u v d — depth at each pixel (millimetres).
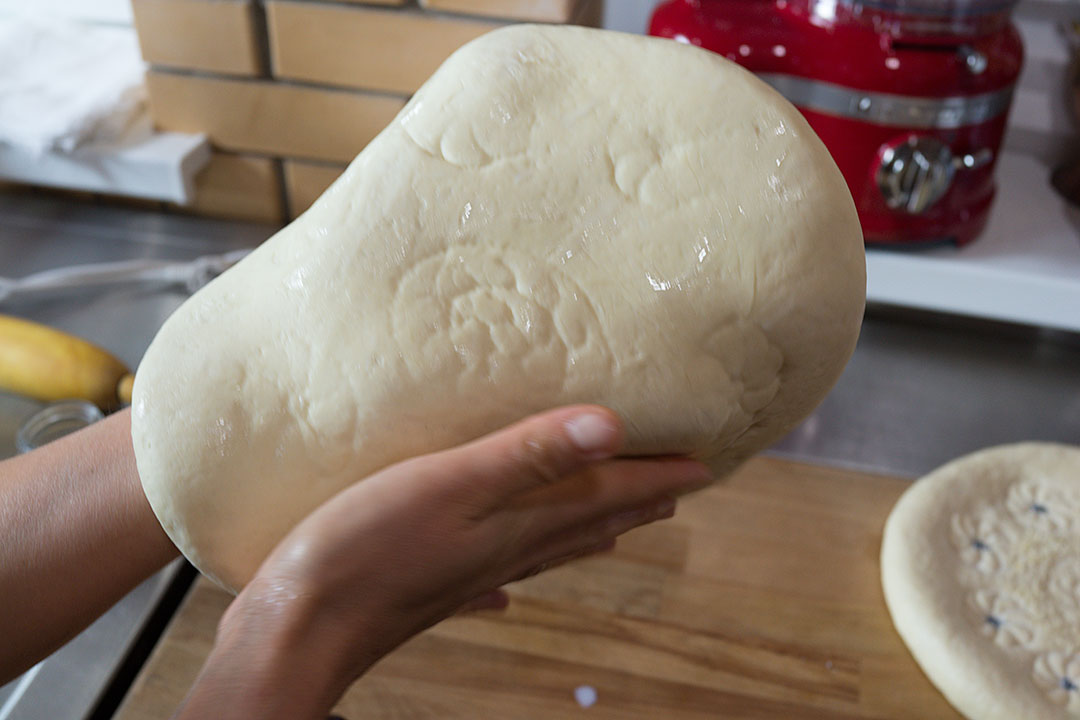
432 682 495
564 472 302
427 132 326
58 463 380
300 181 788
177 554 392
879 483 614
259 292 330
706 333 324
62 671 494
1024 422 672
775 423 382
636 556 563
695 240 321
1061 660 489
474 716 481
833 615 534
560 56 339
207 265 756
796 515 591
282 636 281
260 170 789
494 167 322
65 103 741
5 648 362
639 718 481
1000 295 670
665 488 343
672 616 530
